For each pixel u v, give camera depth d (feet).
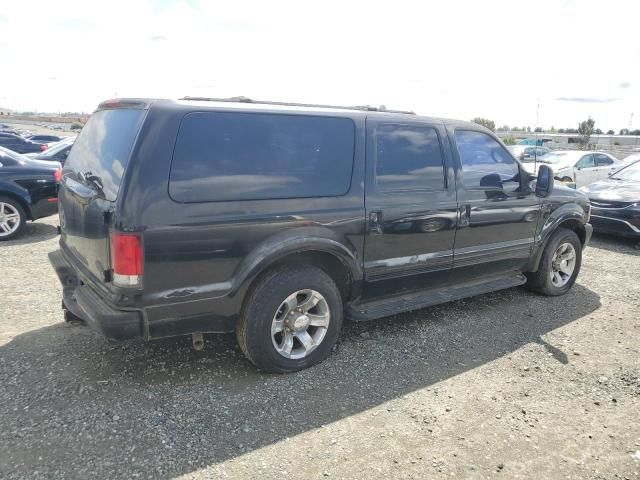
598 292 18.57
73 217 11.62
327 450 8.91
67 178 12.54
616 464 8.80
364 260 12.39
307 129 11.42
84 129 12.96
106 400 10.19
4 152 24.79
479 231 14.79
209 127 10.11
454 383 11.46
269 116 10.91
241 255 10.40
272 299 10.94
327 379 11.42
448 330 14.51
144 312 9.63
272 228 10.73
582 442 9.40
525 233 16.21
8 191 24.09
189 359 12.09
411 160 13.19
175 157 9.66
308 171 11.32
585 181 49.06
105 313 9.58
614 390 11.35
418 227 13.20
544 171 15.69
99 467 8.23
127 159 9.43
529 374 12.00
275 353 11.25
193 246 9.82
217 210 10.04
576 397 11.02
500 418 10.11
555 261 17.74
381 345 13.32
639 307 16.94
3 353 12.03
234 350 12.67
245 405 10.23
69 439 8.91
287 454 8.77
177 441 8.98
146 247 9.36
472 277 15.38
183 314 10.05
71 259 12.02
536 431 9.71
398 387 11.19
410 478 8.26
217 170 10.11
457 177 14.14
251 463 8.50
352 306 12.92
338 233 11.66
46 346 12.50
